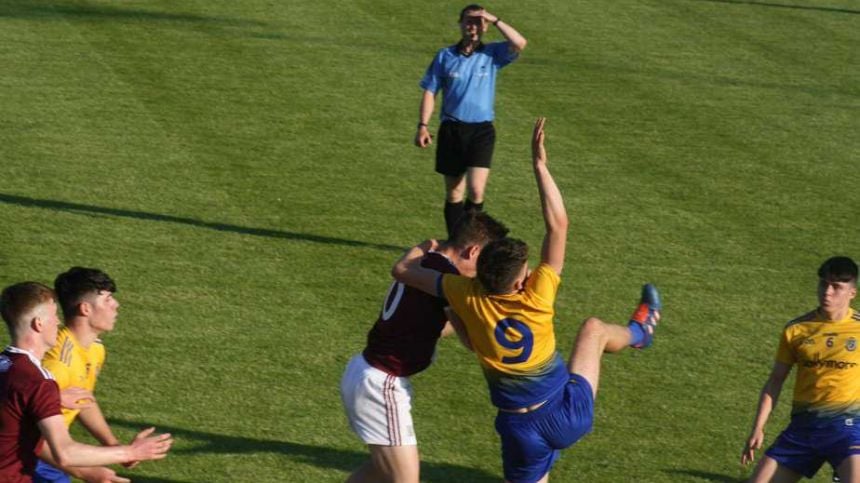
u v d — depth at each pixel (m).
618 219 49.78
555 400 26.41
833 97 68.06
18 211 47.31
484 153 46.09
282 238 46.25
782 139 60.88
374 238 46.78
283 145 56.56
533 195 52.41
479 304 25.98
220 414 33.50
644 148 58.62
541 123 26.72
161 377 35.34
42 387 23.52
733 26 80.94
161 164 53.44
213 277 42.44
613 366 37.47
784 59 74.62
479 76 45.81
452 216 47.12
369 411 26.75
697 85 68.88
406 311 26.59
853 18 84.19
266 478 30.56
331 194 51.09
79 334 26.48
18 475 23.86
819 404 28.11
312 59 69.88
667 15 82.62
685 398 35.78
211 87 64.25
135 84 64.06
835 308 28.41
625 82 68.75
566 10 82.44
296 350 37.44
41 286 24.23
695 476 31.64
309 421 33.41
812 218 50.94
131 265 43.00
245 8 79.38
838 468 27.77
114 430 32.28
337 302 41.00
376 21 77.88
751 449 28.88
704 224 49.69
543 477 27.41
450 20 78.75
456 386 35.62
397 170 54.38
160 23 75.25
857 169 57.19
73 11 76.88
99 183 50.84
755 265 45.88
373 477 27.31
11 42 69.94
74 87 63.12
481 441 32.75
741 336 39.97
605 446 32.91
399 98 64.25
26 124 57.41
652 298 29.50
